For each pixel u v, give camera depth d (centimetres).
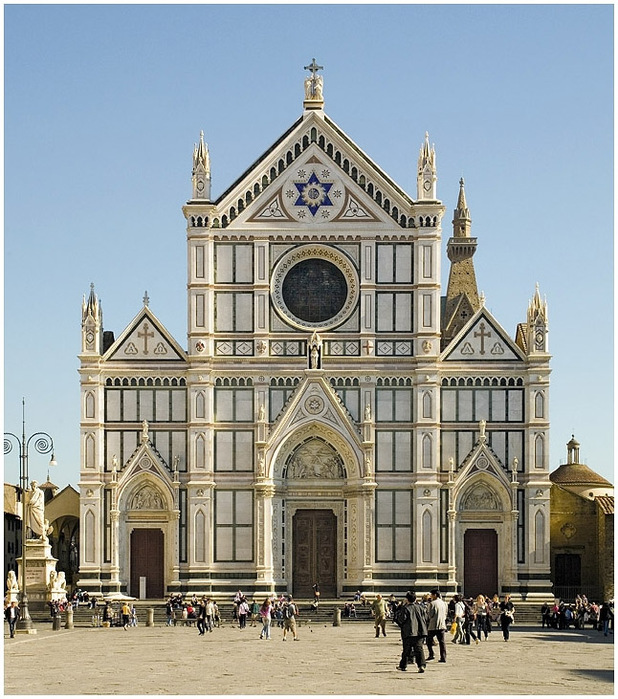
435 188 12288
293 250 12269
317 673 6519
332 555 12200
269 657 7581
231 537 12069
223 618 11581
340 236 12269
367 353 12194
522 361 12200
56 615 10700
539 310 12231
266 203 12300
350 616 11450
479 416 12181
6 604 10450
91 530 12031
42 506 12231
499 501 12112
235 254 12269
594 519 12812
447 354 12225
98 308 12244
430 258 12231
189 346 12175
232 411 12181
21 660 7456
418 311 12206
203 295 12169
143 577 12056
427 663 7119
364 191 12319
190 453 12069
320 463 12250
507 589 11975
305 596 12169
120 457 12144
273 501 12106
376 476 12138
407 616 6562
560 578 12812
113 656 7731
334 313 12306
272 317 12231
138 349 12212
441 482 12106
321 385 12150
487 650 8219
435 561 11994
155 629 10694
